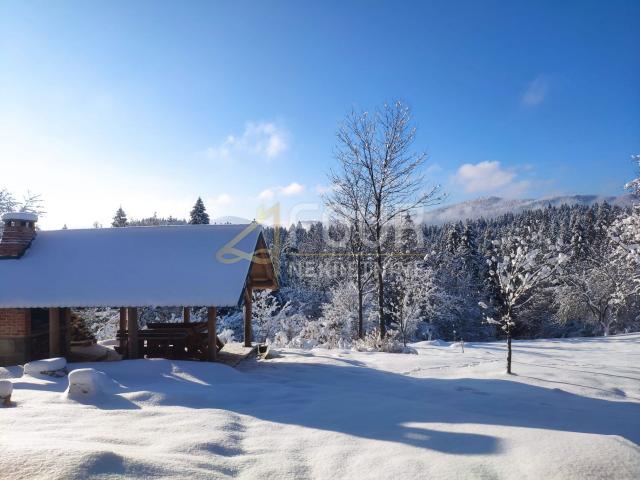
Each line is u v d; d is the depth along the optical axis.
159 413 6.70
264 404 7.84
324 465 4.74
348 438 5.62
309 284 39.59
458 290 39.31
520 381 10.64
